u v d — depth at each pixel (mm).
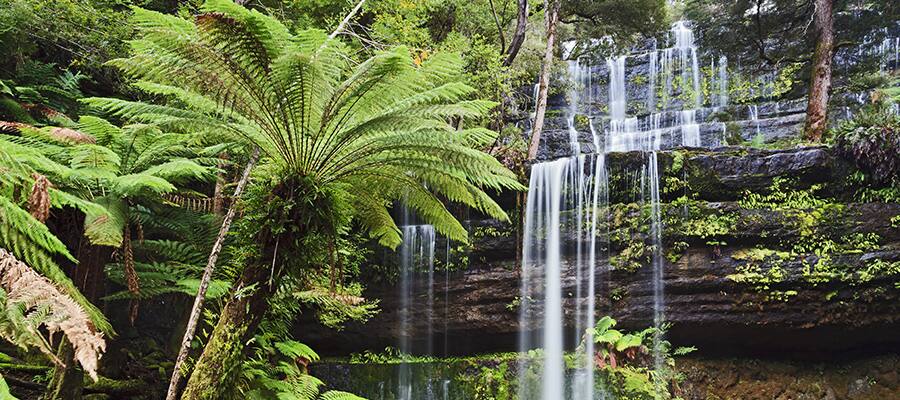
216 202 6707
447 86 4148
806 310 8883
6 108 6773
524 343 9688
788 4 12953
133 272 5145
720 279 9023
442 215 5160
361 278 9914
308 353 6598
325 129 4004
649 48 18000
